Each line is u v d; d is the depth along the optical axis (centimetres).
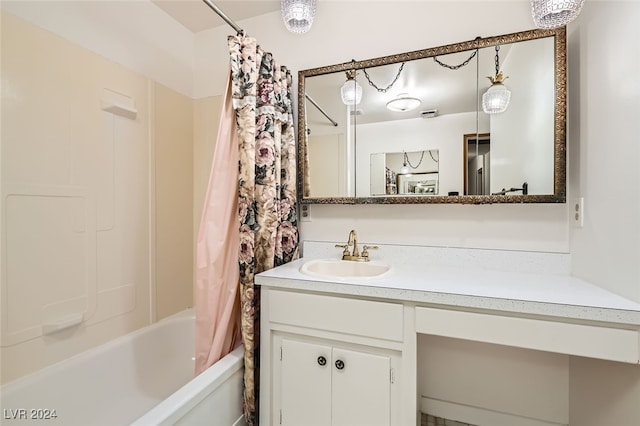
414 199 151
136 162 168
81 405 133
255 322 139
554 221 134
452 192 146
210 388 110
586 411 118
